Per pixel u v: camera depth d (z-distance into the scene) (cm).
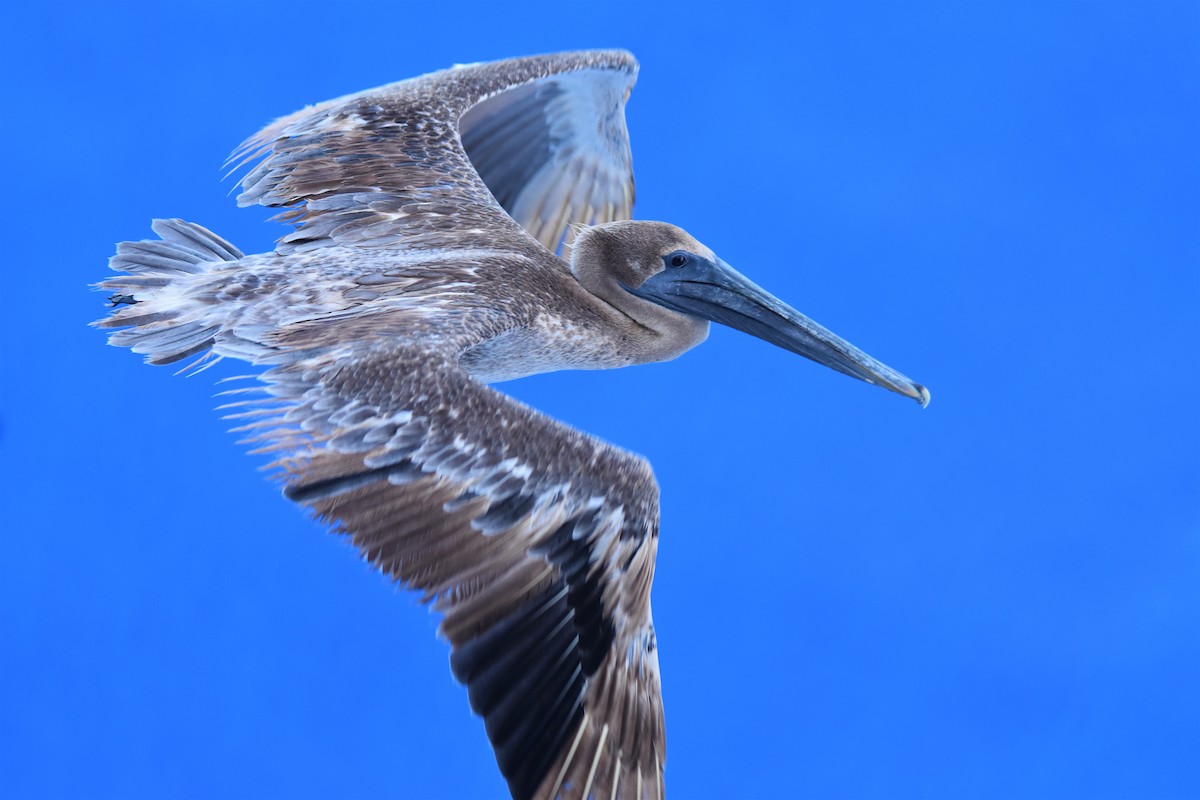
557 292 1243
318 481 888
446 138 1408
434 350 972
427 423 909
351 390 936
